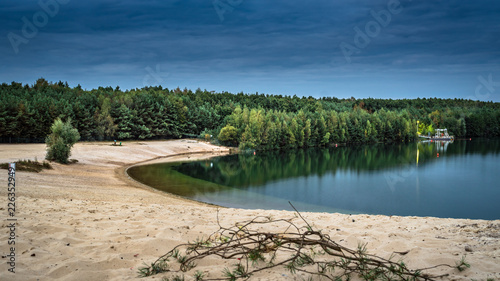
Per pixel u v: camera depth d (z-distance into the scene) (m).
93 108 101.38
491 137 175.50
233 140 108.38
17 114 80.38
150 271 4.64
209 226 8.03
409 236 6.96
